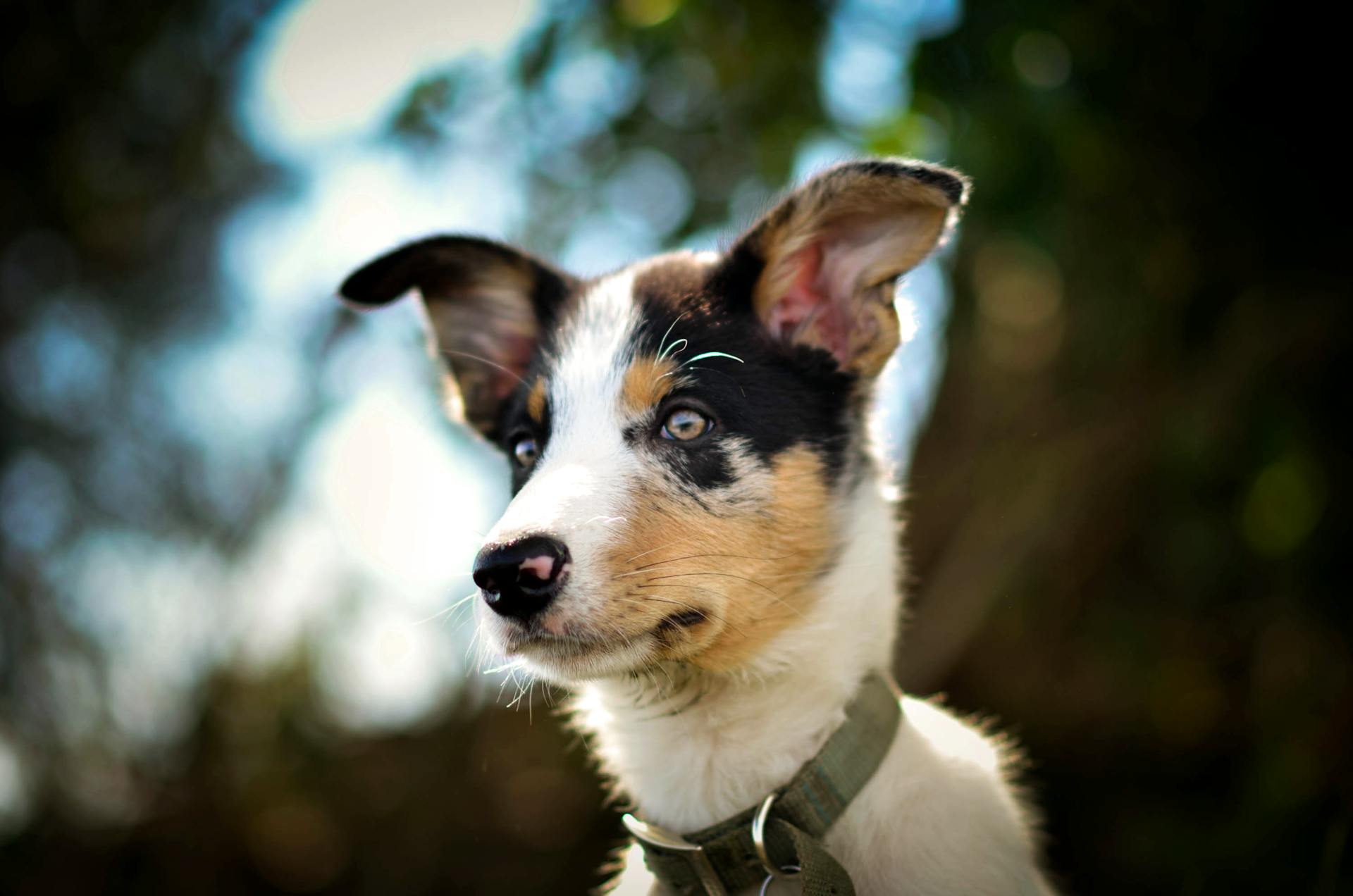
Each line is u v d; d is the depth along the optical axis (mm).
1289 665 838
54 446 1118
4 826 1097
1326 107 774
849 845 504
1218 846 799
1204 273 837
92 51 1050
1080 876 944
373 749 1130
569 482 514
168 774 1108
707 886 505
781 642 526
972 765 542
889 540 558
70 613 1106
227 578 1106
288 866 1101
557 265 649
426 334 649
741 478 529
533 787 1087
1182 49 772
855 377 567
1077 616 974
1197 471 841
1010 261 933
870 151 773
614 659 505
